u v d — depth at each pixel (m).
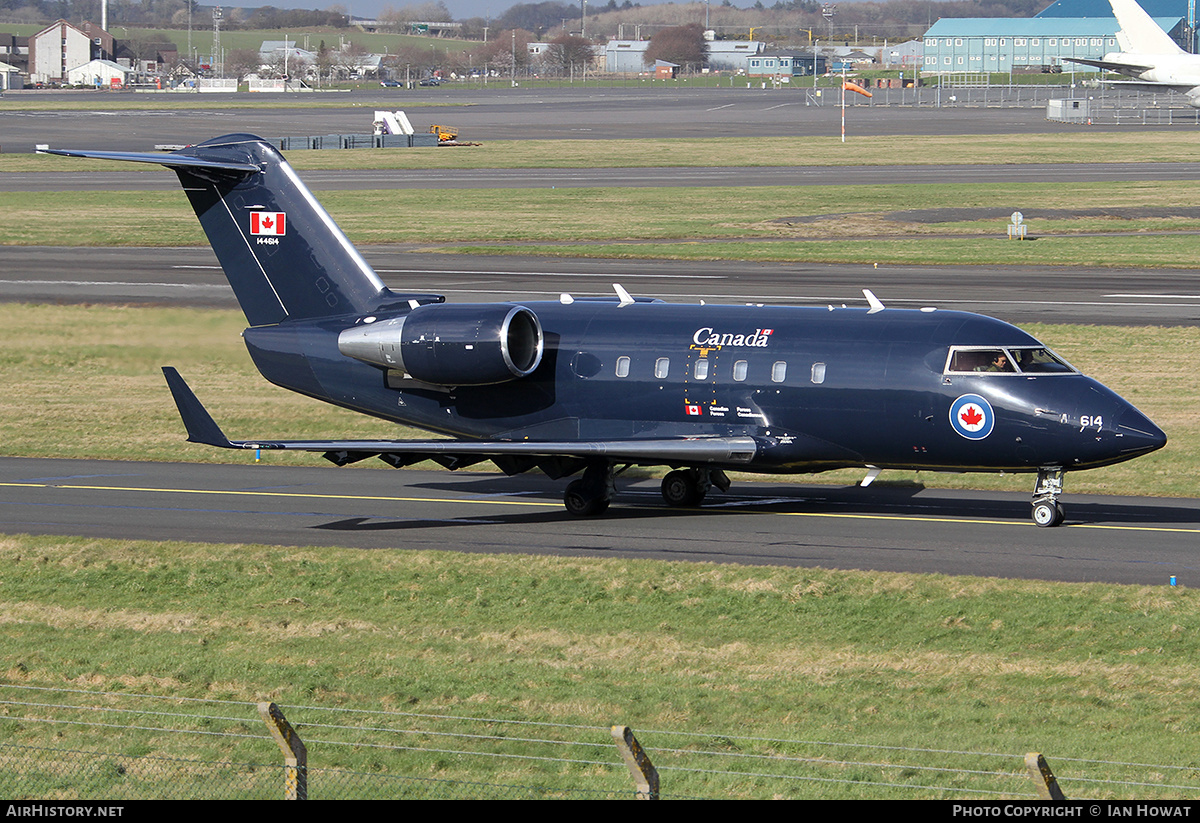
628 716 74.81
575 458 123.44
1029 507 123.94
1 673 83.25
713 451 116.25
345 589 99.75
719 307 125.94
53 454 152.38
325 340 131.38
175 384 116.44
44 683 81.62
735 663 83.31
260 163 131.88
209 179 133.00
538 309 130.25
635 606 94.44
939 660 82.94
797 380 117.50
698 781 64.69
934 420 113.81
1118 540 109.81
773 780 64.50
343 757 69.38
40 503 127.88
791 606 93.19
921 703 76.25
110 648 87.75
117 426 167.00
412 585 100.12
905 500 127.94
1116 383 180.38
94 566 106.00
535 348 124.25
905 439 115.25
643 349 123.12
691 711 75.38
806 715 74.69
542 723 73.81
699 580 98.88
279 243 132.62
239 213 133.12
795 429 118.25
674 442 117.38
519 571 102.25
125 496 131.25
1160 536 111.19
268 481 139.25
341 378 131.50
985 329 115.00
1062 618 89.25
